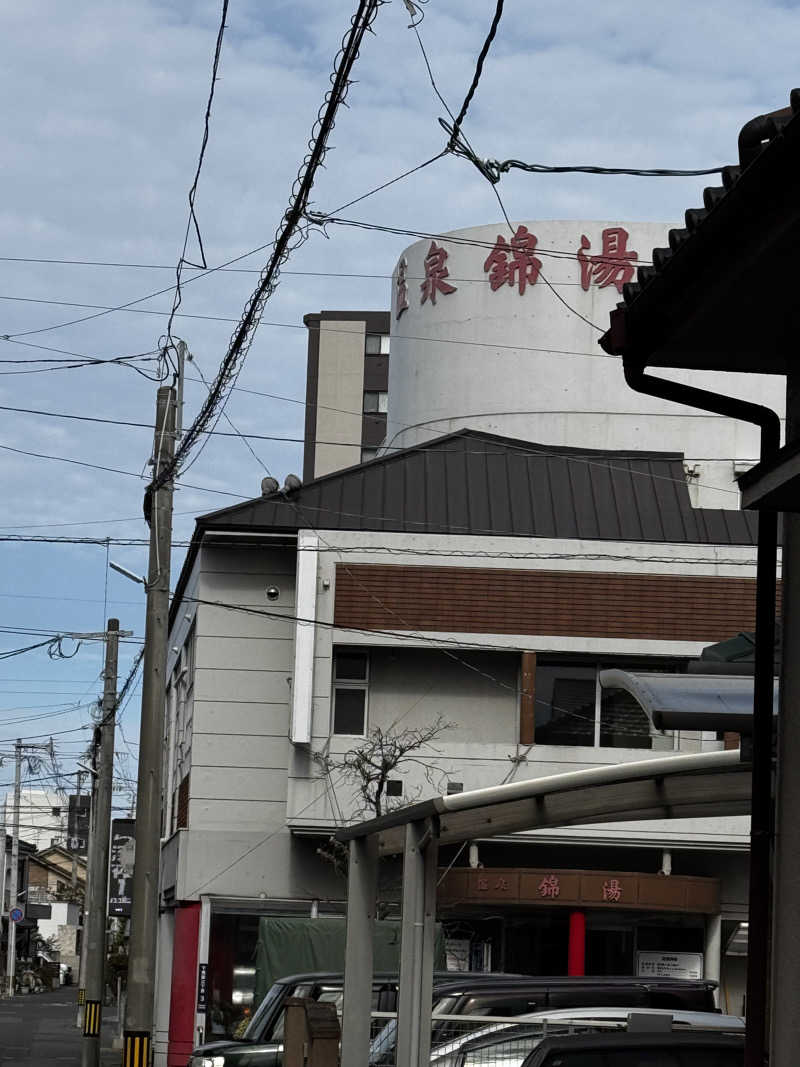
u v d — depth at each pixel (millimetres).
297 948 22375
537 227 32281
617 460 29406
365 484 28641
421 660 27609
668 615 26812
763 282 5902
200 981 27062
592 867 27062
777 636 8094
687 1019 11523
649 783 8531
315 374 67062
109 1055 36781
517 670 27516
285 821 27609
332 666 27172
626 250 31891
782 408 30906
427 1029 9430
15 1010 62031
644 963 25938
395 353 35031
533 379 31766
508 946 25891
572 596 26969
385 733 26688
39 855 130250
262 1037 15547
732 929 26859
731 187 5496
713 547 27016
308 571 27000
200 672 28250
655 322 6609
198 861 27625
